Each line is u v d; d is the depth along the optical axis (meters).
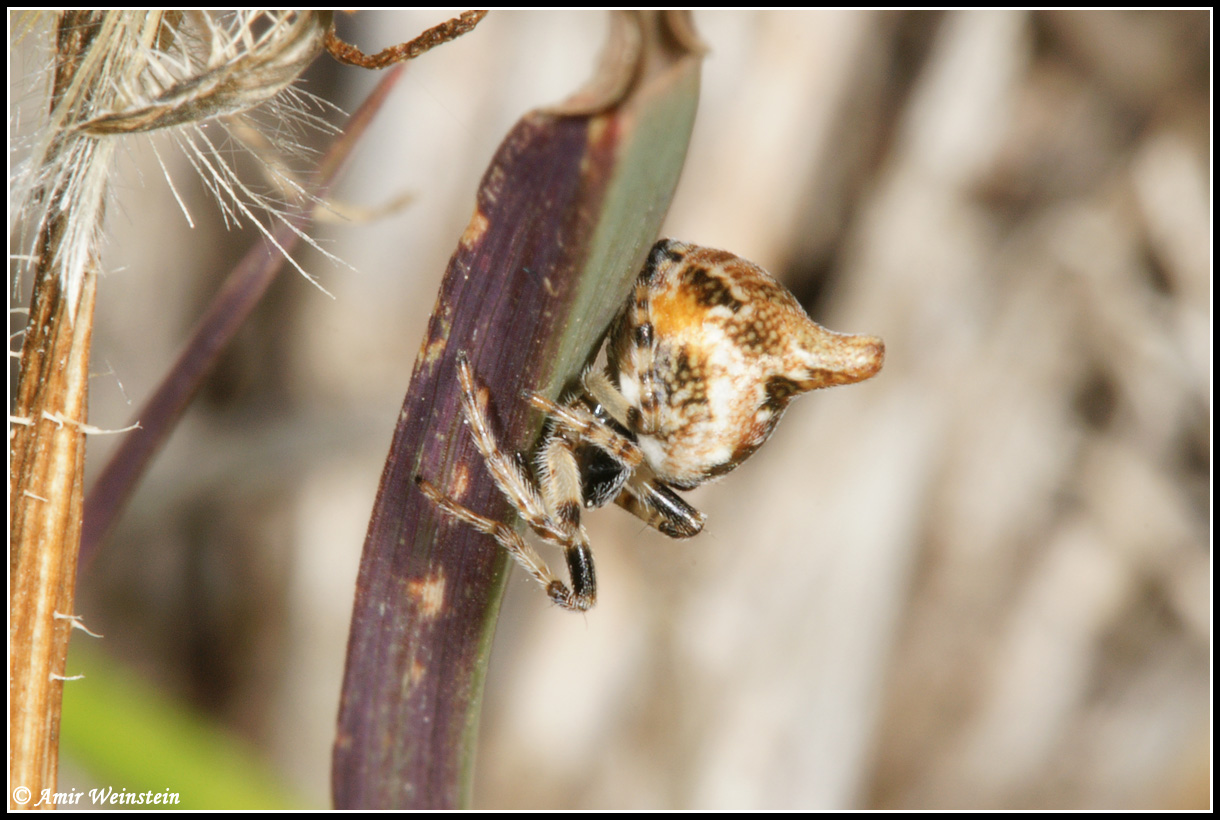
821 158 0.12
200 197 0.12
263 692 0.12
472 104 0.11
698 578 0.12
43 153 0.09
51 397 0.09
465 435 0.09
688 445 0.10
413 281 0.12
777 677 0.11
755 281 0.10
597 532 0.12
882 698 0.11
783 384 0.10
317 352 0.12
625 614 0.12
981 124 0.12
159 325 0.12
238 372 0.12
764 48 0.11
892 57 0.12
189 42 0.09
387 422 0.12
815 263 0.12
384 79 0.10
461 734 0.09
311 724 0.12
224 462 0.12
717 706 0.11
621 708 0.12
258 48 0.09
